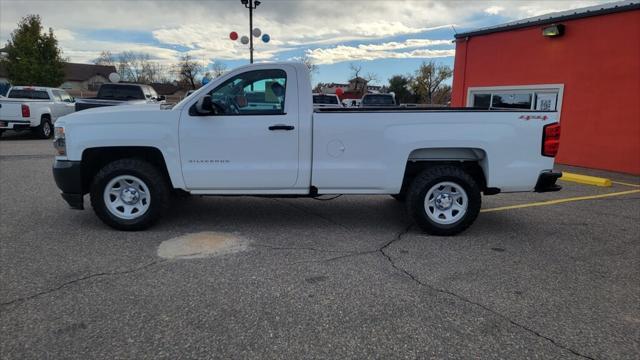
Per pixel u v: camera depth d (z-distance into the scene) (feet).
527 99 42.70
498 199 25.23
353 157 17.61
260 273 14.01
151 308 11.68
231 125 17.35
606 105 36.29
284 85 17.49
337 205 23.02
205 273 13.94
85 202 22.80
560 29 38.40
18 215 20.16
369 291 12.85
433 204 18.03
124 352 9.74
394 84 245.24
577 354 9.95
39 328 10.63
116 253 15.57
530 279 13.93
